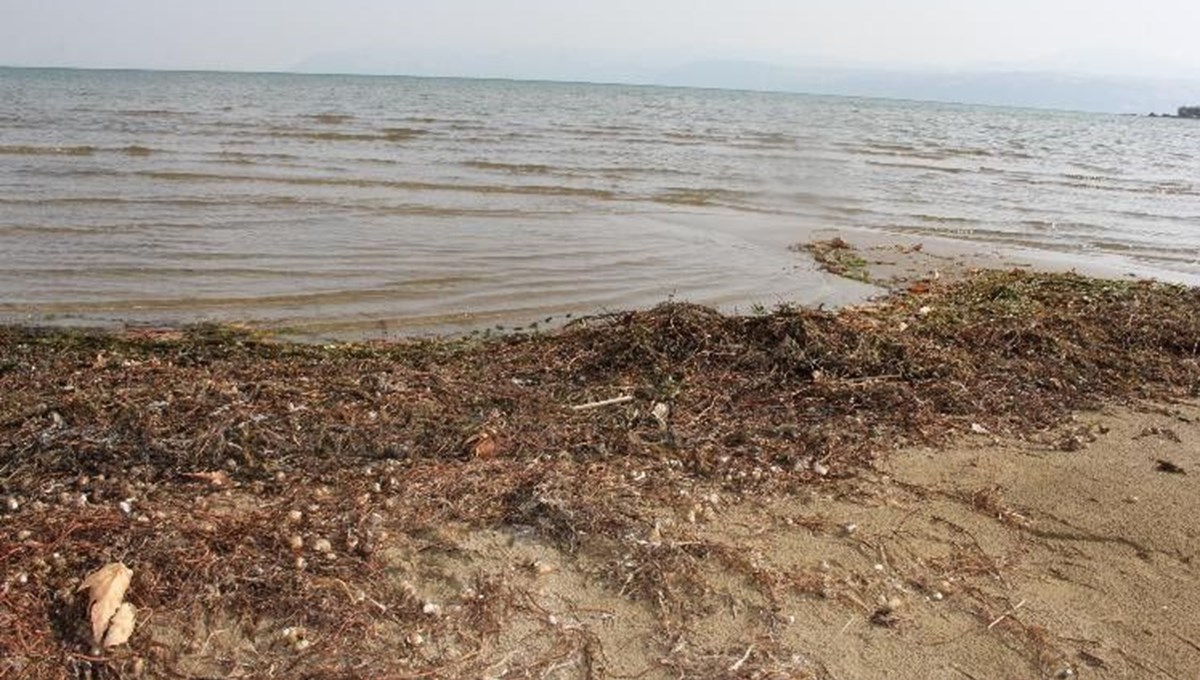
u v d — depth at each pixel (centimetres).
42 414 520
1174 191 2327
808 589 387
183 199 1323
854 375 627
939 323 770
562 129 3444
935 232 1457
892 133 4559
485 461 486
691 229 1327
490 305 871
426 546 404
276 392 562
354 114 3919
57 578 363
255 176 1612
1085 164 3183
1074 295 912
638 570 392
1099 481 493
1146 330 757
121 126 2673
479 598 371
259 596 363
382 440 504
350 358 677
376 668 330
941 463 511
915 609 378
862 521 445
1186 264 1309
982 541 430
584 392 590
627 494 455
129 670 323
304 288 896
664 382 605
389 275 956
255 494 447
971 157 3139
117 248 1013
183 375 615
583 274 1005
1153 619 375
